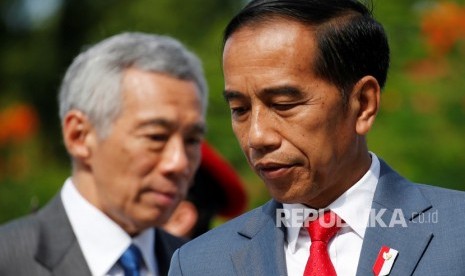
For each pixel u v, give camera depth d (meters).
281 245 6.75
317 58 6.45
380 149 15.65
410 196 6.75
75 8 32.41
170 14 28.12
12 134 25.25
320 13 6.56
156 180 9.17
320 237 6.69
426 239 6.46
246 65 6.45
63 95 9.59
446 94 16.38
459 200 6.62
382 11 17.12
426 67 16.81
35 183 23.20
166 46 9.44
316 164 6.47
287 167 6.45
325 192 6.73
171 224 10.96
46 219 9.41
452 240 6.42
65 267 9.12
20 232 9.27
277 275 6.63
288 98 6.39
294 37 6.44
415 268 6.39
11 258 9.09
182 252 7.04
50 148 27.97
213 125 16.97
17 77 31.86
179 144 9.25
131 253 9.37
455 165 15.65
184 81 9.35
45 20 33.34
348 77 6.59
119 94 9.20
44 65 32.03
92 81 9.32
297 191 6.51
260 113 6.44
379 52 6.83
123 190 9.19
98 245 9.29
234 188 11.18
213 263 6.86
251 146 6.45
